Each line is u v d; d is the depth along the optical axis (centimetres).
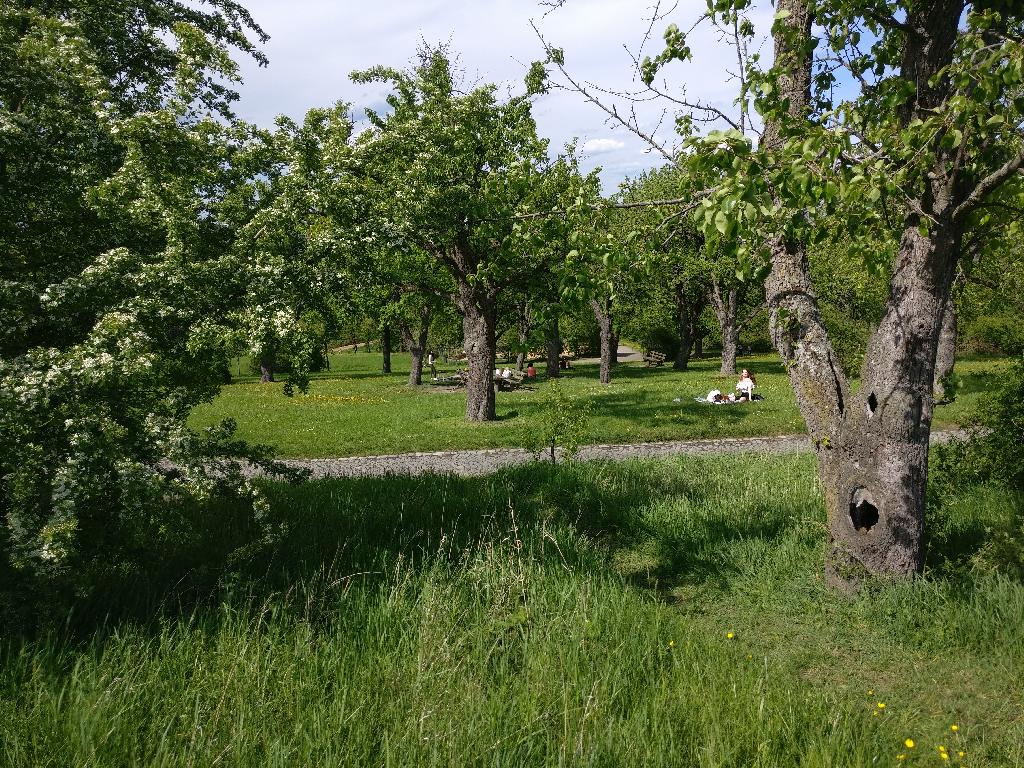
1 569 457
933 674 484
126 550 509
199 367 577
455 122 1641
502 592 536
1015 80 419
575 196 657
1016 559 602
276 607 490
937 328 569
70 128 566
